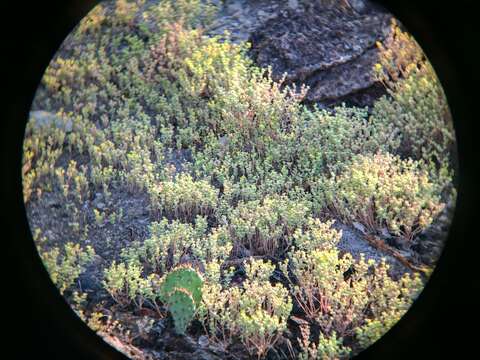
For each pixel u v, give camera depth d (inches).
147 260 196.5
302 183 205.6
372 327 186.1
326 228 196.7
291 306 186.9
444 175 200.4
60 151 206.1
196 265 195.5
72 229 198.7
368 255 196.5
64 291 191.5
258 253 198.2
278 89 210.7
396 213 200.1
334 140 204.7
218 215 198.7
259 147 208.1
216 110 213.2
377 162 202.4
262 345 186.1
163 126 208.2
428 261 194.2
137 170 202.5
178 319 185.9
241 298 190.7
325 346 186.1
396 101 212.4
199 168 205.8
